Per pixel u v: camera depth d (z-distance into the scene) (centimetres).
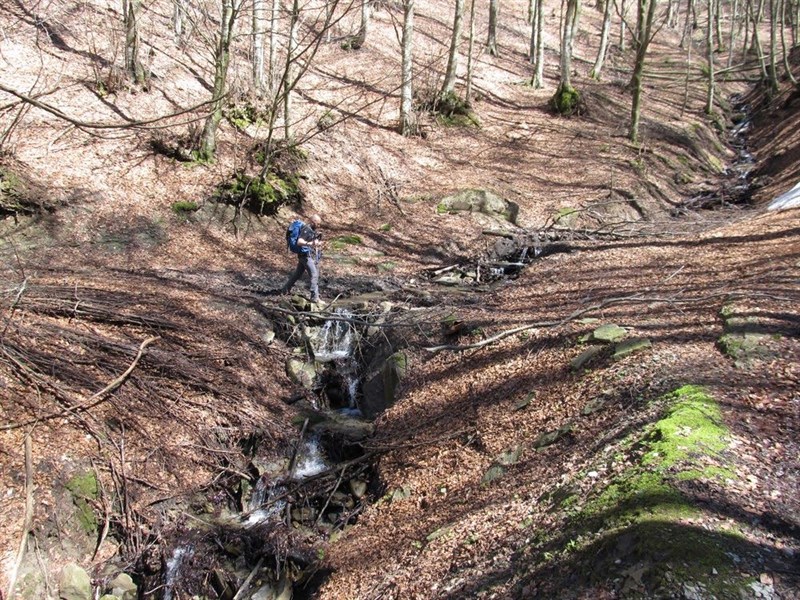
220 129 1420
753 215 1370
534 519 506
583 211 1544
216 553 671
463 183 1658
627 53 3716
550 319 918
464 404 791
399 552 586
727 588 352
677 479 446
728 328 702
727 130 2730
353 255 1308
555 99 2277
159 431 743
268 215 1330
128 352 800
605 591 379
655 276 1030
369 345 1037
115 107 1323
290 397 904
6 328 747
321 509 743
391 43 2525
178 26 1712
